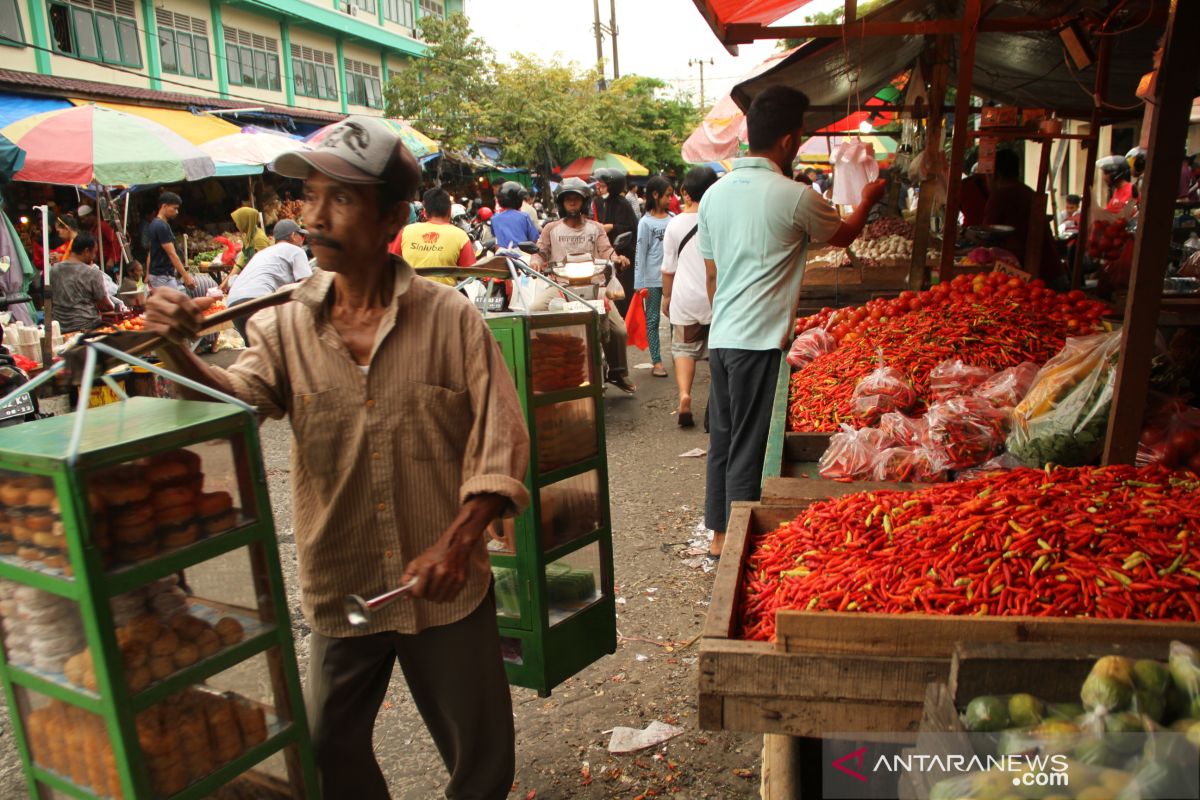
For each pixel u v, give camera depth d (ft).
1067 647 5.08
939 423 10.76
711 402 14.96
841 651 5.87
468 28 86.48
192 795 5.52
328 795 7.34
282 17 80.59
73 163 34.96
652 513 17.75
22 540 5.21
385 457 6.52
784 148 13.93
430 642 6.94
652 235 28.86
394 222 6.40
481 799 7.45
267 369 6.50
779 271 13.62
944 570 6.56
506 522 9.94
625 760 9.98
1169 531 6.64
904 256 23.02
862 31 16.43
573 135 90.48
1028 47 22.79
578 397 10.19
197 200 62.18
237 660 5.71
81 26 59.93
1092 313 14.25
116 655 5.10
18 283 29.73
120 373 23.27
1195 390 13.74
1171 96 7.98
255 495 5.79
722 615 6.63
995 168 24.95
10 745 10.82
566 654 10.39
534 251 23.56
